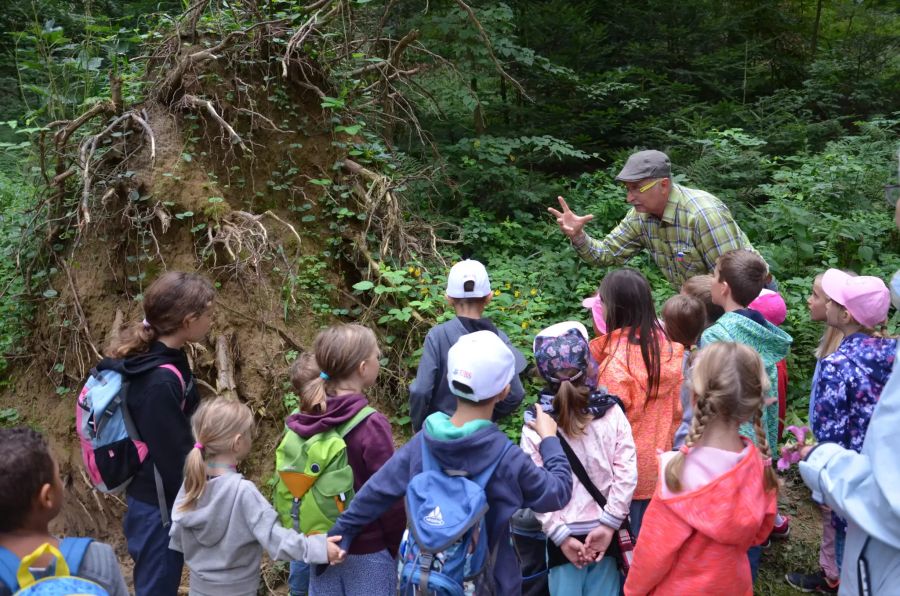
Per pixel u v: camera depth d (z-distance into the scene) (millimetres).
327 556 2250
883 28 9828
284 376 4098
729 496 2027
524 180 6500
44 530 1702
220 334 4121
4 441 1651
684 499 2055
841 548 2955
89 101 4535
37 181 4801
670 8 8117
